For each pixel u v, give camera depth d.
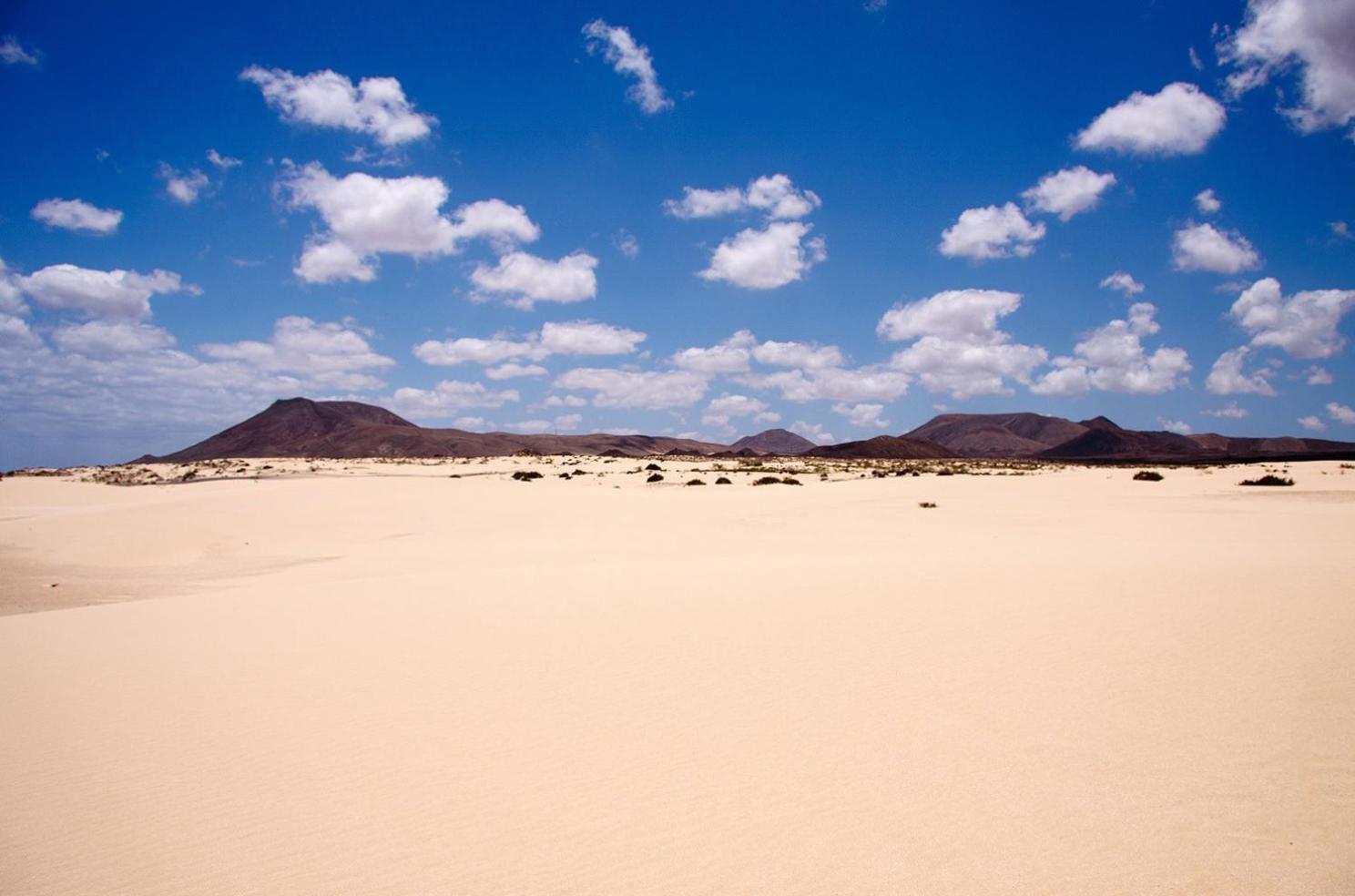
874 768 5.89
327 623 11.87
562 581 15.11
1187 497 36.31
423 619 11.83
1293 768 5.70
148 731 7.29
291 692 8.34
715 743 6.51
